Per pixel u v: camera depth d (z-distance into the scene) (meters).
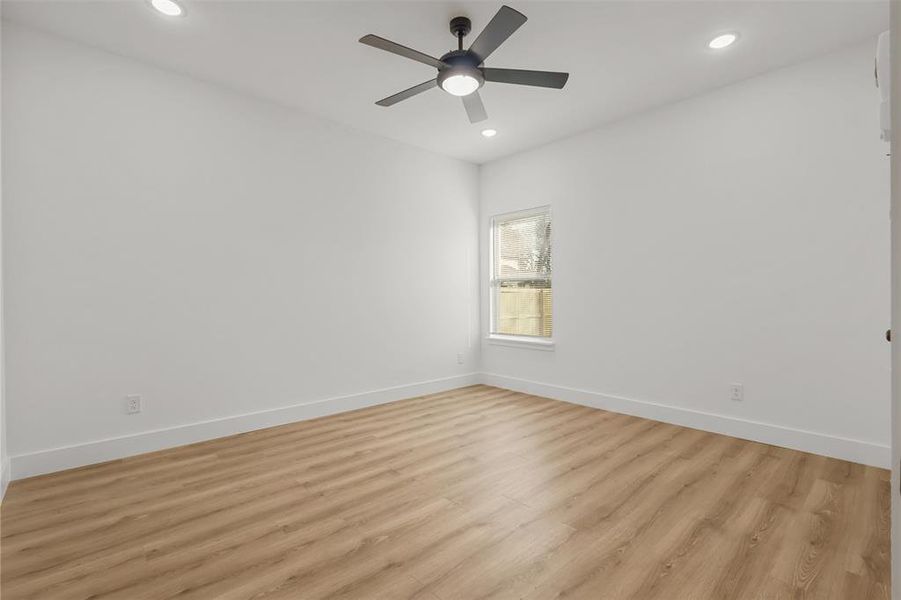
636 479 2.57
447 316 4.99
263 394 3.62
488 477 2.62
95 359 2.87
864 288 2.78
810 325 2.98
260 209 3.60
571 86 3.36
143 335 3.05
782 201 3.09
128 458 2.93
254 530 2.04
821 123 2.93
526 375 4.85
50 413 2.71
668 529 2.02
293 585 1.65
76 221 2.80
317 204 3.95
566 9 2.46
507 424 3.69
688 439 3.27
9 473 2.53
